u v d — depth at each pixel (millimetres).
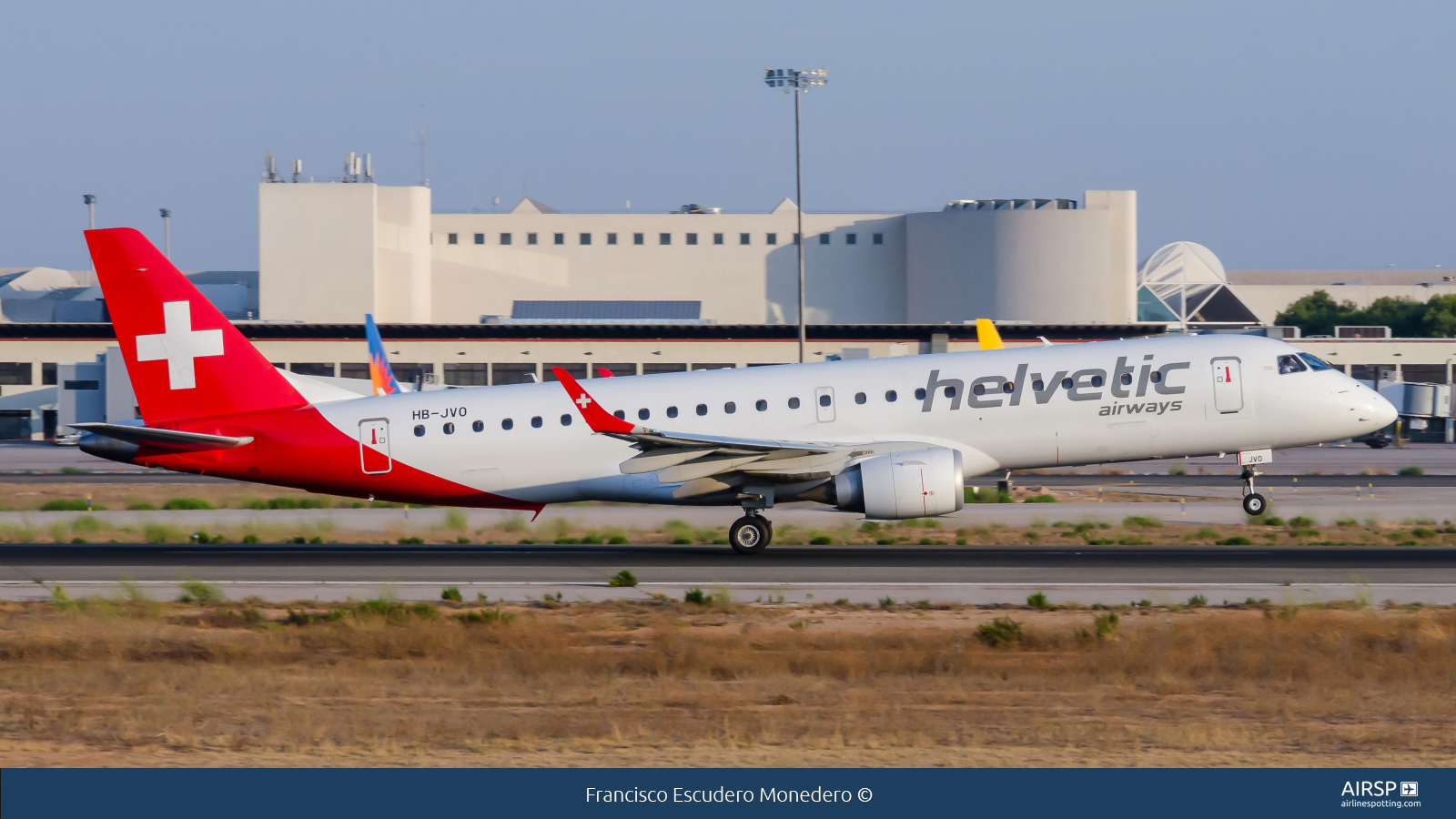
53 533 153000
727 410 131125
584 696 68000
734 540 130000
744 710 64438
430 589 107812
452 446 132375
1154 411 132000
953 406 130625
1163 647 78438
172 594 105000
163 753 55656
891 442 129375
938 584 109000
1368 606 95625
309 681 72562
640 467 126438
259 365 134875
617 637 86875
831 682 72125
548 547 140125
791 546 138500
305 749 56281
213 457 133500
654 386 133000
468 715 63156
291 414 133875
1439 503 184375
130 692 69312
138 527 157250
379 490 134625
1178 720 62969
